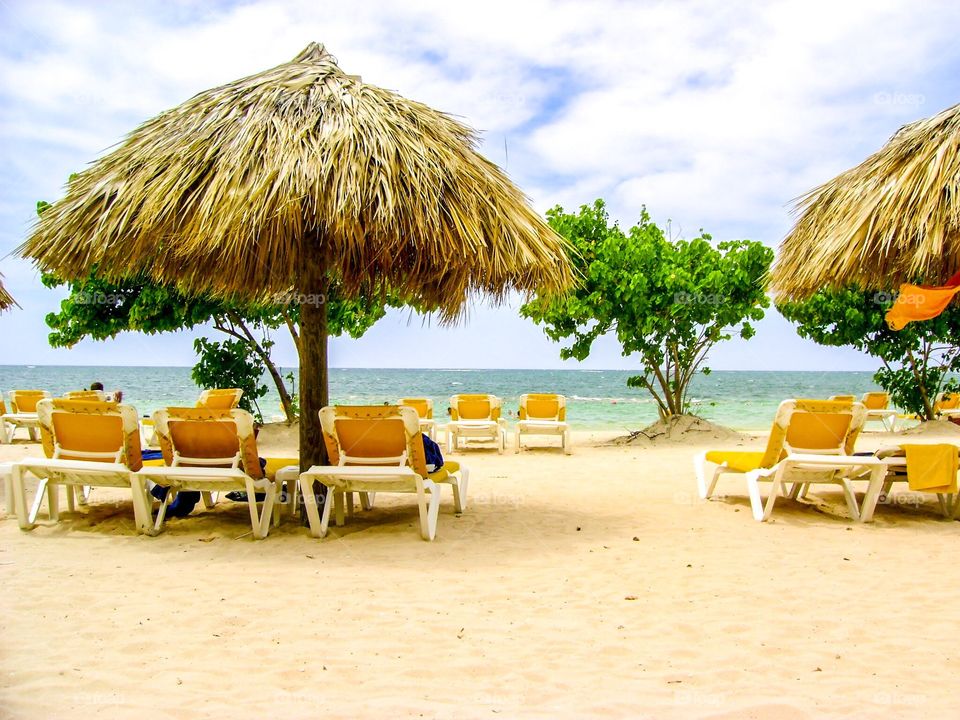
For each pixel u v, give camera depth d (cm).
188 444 600
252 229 500
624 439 1568
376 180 527
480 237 546
